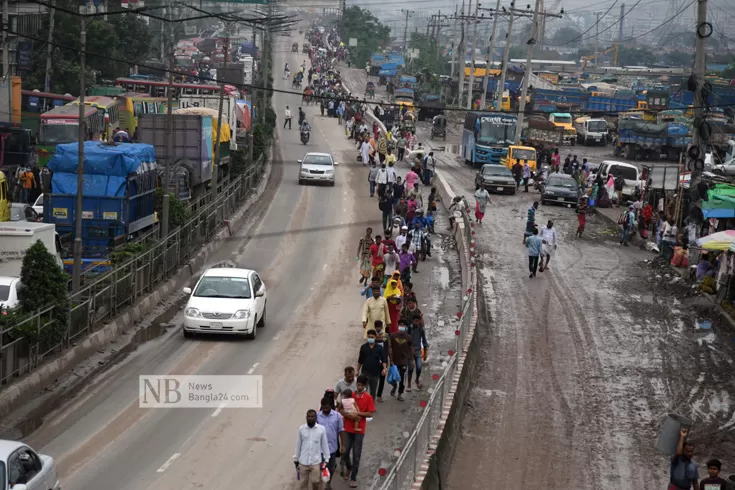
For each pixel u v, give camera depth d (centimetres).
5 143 7331
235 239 6506
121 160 5041
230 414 3058
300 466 2341
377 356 3144
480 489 2833
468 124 11638
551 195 8612
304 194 8381
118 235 5034
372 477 2619
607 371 4162
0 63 9800
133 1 13138
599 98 16425
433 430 2798
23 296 3406
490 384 3925
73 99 9019
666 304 5341
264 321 4306
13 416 2936
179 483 2448
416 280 5516
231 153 8438
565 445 3278
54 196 5003
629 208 7031
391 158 8162
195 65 16088
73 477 2447
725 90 12838
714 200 5597
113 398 3173
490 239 6962
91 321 3812
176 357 3728
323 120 14725
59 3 11075
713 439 3406
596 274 6019
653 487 2950
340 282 5331
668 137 12756
